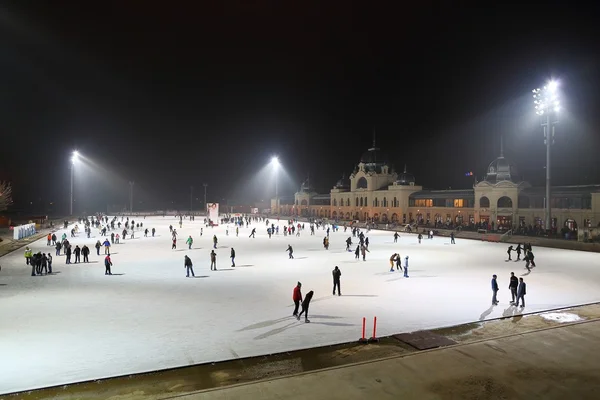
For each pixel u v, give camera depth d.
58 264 36.47
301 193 123.94
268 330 17.97
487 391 11.98
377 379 12.68
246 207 147.38
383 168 95.62
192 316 20.16
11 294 24.83
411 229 69.38
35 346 16.17
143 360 14.79
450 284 27.30
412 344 16.06
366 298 23.56
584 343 15.55
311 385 12.30
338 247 49.28
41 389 12.62
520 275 30.36
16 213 128.62
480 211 68.44
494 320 19.14
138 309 21.42
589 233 45.88
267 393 11.84
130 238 60.06
